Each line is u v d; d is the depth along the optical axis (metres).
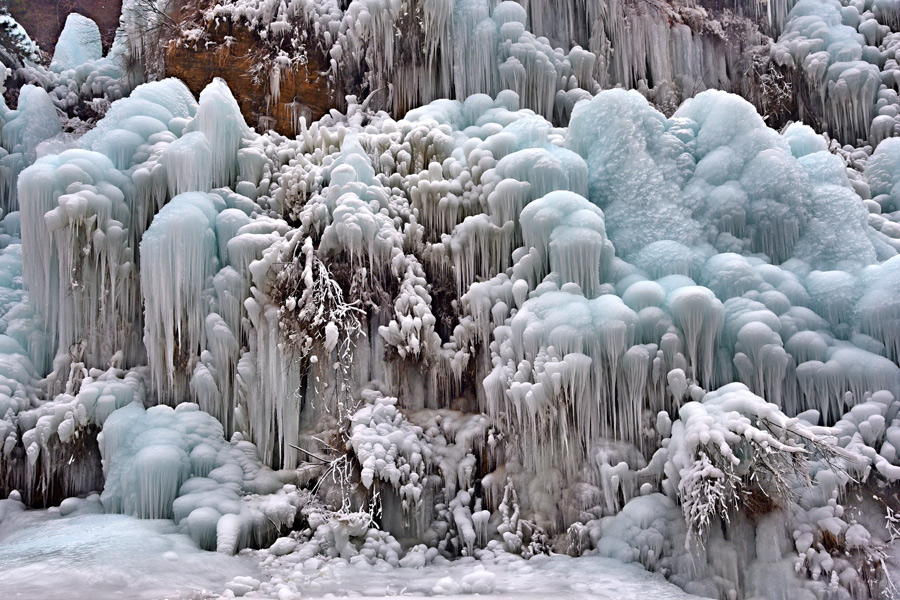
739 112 8.22
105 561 5.07
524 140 8.38
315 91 10.66
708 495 5.49
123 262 7.82
